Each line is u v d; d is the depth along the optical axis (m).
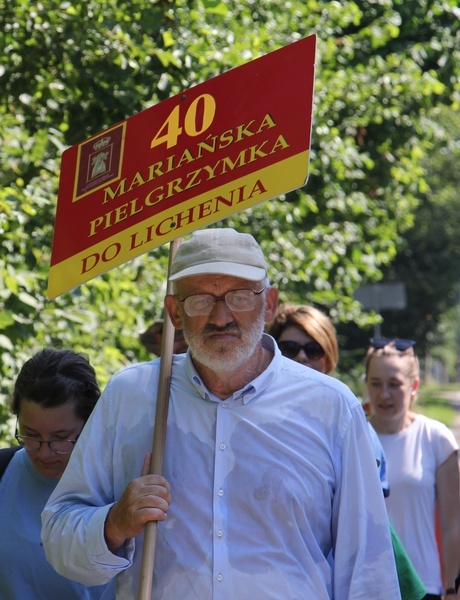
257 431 4.71
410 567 5.82
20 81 10.12
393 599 4.69
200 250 4.73
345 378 22.97
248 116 4.88
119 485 4.84
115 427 4.88
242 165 4.85
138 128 5.13
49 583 5.46
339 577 4.70
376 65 17.23
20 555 5.47
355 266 18.06
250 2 12.71
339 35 18.80
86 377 5.57
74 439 5.49
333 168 16.39
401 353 8.20
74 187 5.23
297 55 4.82
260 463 4.66
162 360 4.88
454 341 73.94
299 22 14.04
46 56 9.96
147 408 4.86
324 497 4.71
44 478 5.59
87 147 5.24
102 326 10.90
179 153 5.00
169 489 4.55
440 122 28.67
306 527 4.64
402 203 20.86
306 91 4.77
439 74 20.09
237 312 4.66
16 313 8.30
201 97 5.01
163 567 4.64
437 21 20.22
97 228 5.12
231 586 4.55
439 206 46.72
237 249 4.73
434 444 8.05
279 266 14.49
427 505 7.92
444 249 47.16
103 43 9.83
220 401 4.76
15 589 5.46
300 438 4.72
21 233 8.46
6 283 8.12
